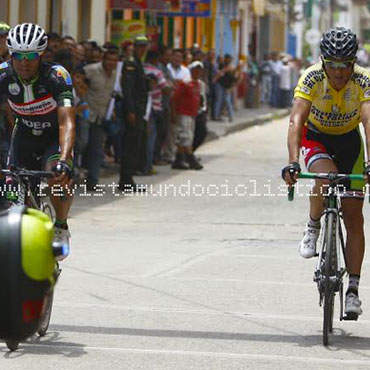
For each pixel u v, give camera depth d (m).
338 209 14.27
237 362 12.90
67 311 15.61
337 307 16.27
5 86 14.09
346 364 12.90
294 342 14.01
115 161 35.19
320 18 116.25
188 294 17.03
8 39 13.57
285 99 77.81
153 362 12.82
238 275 18.73
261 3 71.25
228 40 71.81
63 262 19.70
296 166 13.46
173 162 37.34
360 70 13.97
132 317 15.32
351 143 14.51
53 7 38.16
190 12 45.94
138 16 48.56
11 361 12.72
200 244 22.17
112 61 29.23
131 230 23.88
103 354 13.16
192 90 35.16
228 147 46.94
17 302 9.20
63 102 13.84
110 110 29.75
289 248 21.84
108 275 18.50
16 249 9.19
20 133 14.64
